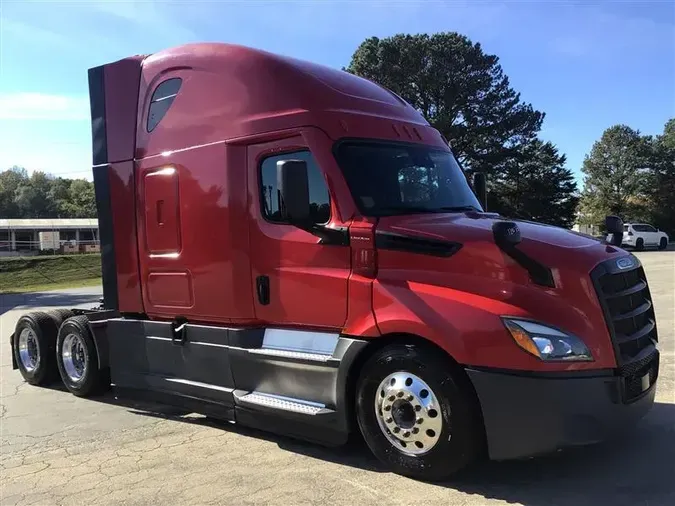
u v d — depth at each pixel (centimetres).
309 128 460
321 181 452
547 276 380
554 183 4591
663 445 455
